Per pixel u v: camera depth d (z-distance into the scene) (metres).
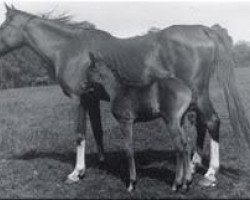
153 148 8.84
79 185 6.57
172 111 5.77
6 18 7.77
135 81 6.47
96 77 6.55
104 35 7.03
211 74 6.69
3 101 21.48
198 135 6.98
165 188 6.26
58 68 7.21
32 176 7.09
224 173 6.90
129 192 6.13
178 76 6.64
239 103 6.57
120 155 8.33
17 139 10.82
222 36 6.66
